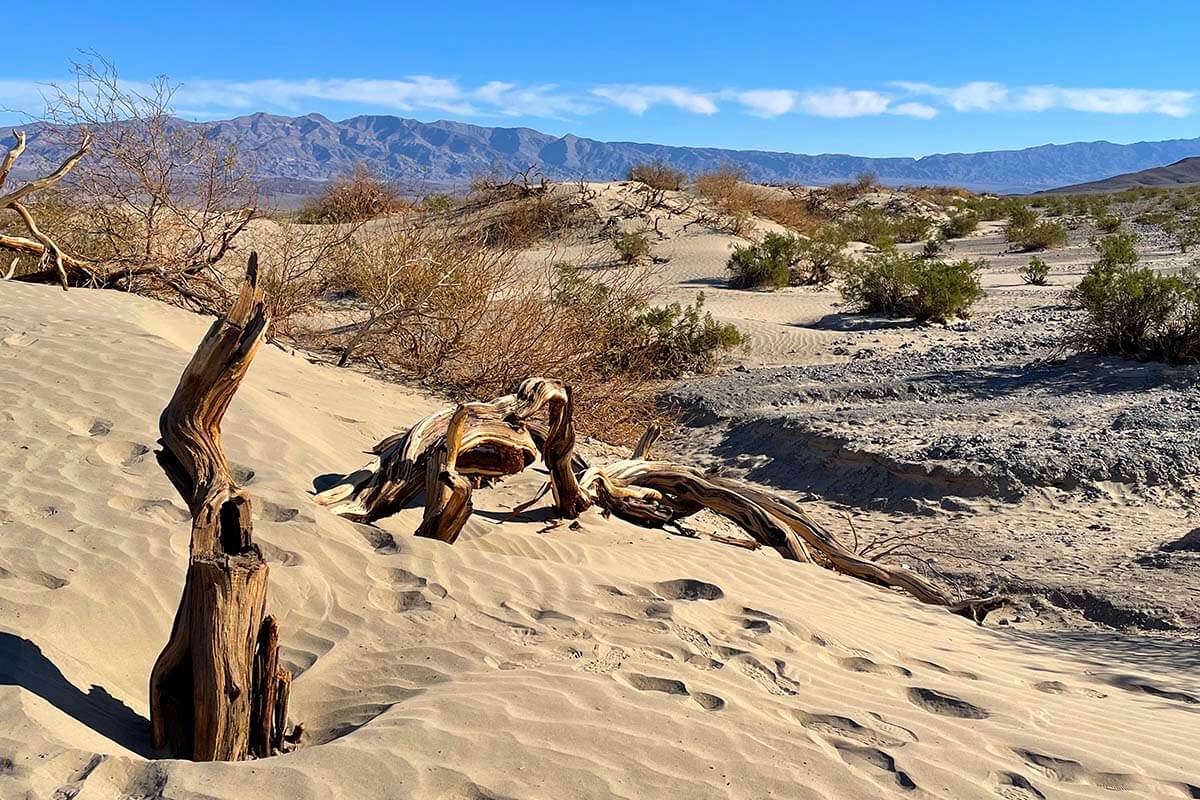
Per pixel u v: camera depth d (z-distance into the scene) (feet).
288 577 16.06
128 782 9.82
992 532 28.58
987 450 33.63
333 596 16.01
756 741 11.71
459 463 22.34
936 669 15.67
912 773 11.21
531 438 24.58
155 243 44.70
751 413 43.57
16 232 43.73
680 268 99.04
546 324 42.11
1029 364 48.96
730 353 57.41
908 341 59.00
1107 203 217.56
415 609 15.83
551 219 114.73
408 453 21.01
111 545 15.96
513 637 14.85
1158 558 24.95
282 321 43.14
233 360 11.85
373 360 43.62
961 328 63.00
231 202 44.37
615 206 119.85
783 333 61.77
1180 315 46.96
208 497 11.63
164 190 42.39
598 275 57.52
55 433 21.47
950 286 65.82
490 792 10.07
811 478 36.22
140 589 14.70
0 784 9.17
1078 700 14.64
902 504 32.19
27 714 10.42
